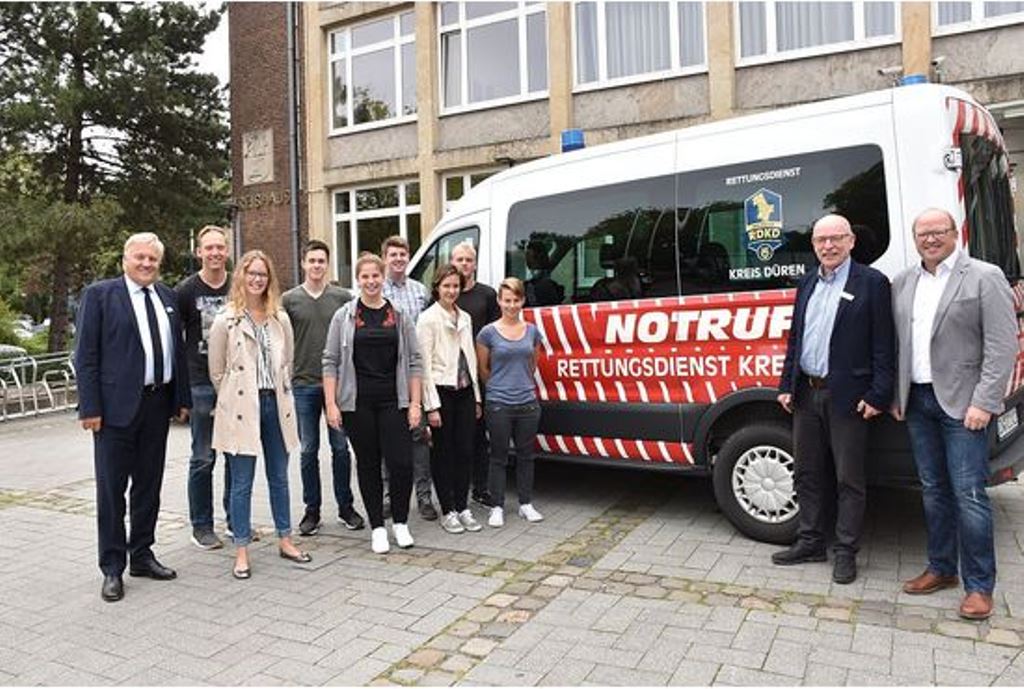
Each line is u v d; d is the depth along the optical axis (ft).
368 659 12.54
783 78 38.63
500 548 17.51
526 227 20.65
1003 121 34.37
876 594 14.23
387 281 20.62
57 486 25.98
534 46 46.47
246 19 56.80
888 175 15.33
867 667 11.65
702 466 17.85
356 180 52.65
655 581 15.25
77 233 57.31
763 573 15.43
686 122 41.22
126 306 15.70
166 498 23.38
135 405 15.62
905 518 18.42
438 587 15.39
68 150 65.51
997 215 16.63
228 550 18.22
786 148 16.56
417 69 49.57
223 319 16.39
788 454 16.70
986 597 13.10
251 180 57.31
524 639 13.00
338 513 20.20
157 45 62.54
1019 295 16.87
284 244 56.18
